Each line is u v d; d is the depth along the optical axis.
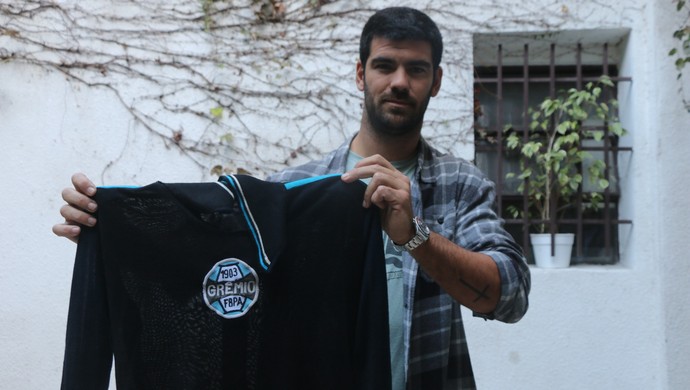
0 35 3.39
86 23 3.40
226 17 3.40
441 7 3.32
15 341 3.34
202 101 3.39
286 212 1.62
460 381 1.91
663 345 3.10
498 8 3.30
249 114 3.38
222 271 1.58
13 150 3.38
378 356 1.57
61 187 3.38
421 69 1.88
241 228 1.60
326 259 1.61
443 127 3.30
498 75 3.41
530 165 3.42
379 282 1.60
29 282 3.36
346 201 1.64
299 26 3.38
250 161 3.37
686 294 3.10
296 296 1.60
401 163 2.01
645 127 3.23
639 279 3.18
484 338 3.21
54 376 3.34
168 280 1.58
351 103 3.35
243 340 1.58
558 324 3.19
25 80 3.39
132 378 1.54
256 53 3.39
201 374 1.56
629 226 3.29
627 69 3.33
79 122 3.39
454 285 1.66
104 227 1.56
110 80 3.39
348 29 3.37
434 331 1.86
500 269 1.70
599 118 3.41
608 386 3.15
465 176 1.98
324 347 1.59
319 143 3.36
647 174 3.22
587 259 3.42
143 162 3.38
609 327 3.17
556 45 3.45
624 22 3.25
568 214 3.44
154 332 1.56
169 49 3.40
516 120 3.51
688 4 3.16
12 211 3.37
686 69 3.15
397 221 1.58
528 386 3.18
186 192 1.60
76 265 1.56
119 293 1.55
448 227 1.91
